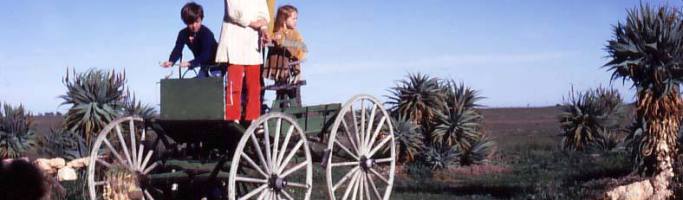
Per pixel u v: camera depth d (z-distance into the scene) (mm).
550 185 18703
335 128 11570
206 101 10328
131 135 11156
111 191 10750
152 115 19859
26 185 2965
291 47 11320
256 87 10664
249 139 10703
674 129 15945
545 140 38281
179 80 10555
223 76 10461
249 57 10445
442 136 26531
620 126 29000
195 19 10570
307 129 11734
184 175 10953
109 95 20000
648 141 15992
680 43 15492
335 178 20469
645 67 15711
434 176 24234
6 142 21625
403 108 27562
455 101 27500
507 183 20922
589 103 28219
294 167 10930
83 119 19641
